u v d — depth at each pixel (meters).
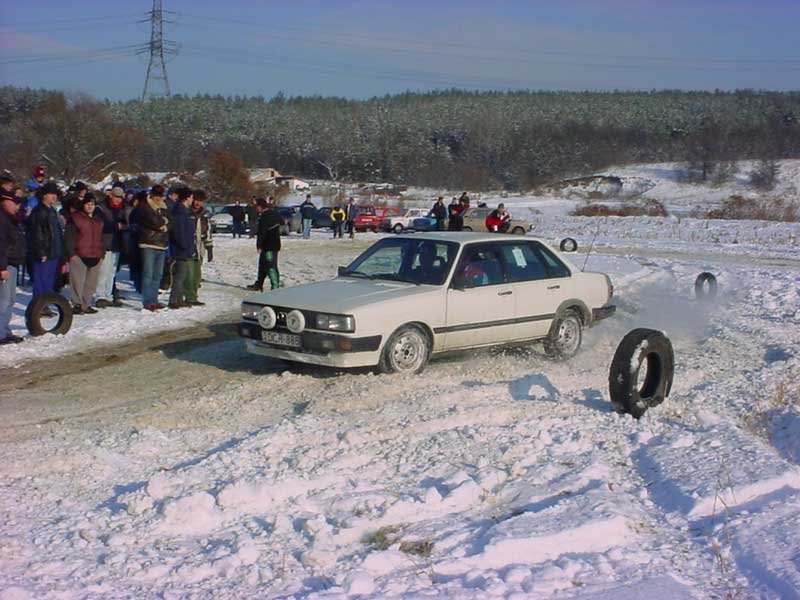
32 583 4.39
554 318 10.17
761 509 5.33
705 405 7.95
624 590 4.34
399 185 104.38
